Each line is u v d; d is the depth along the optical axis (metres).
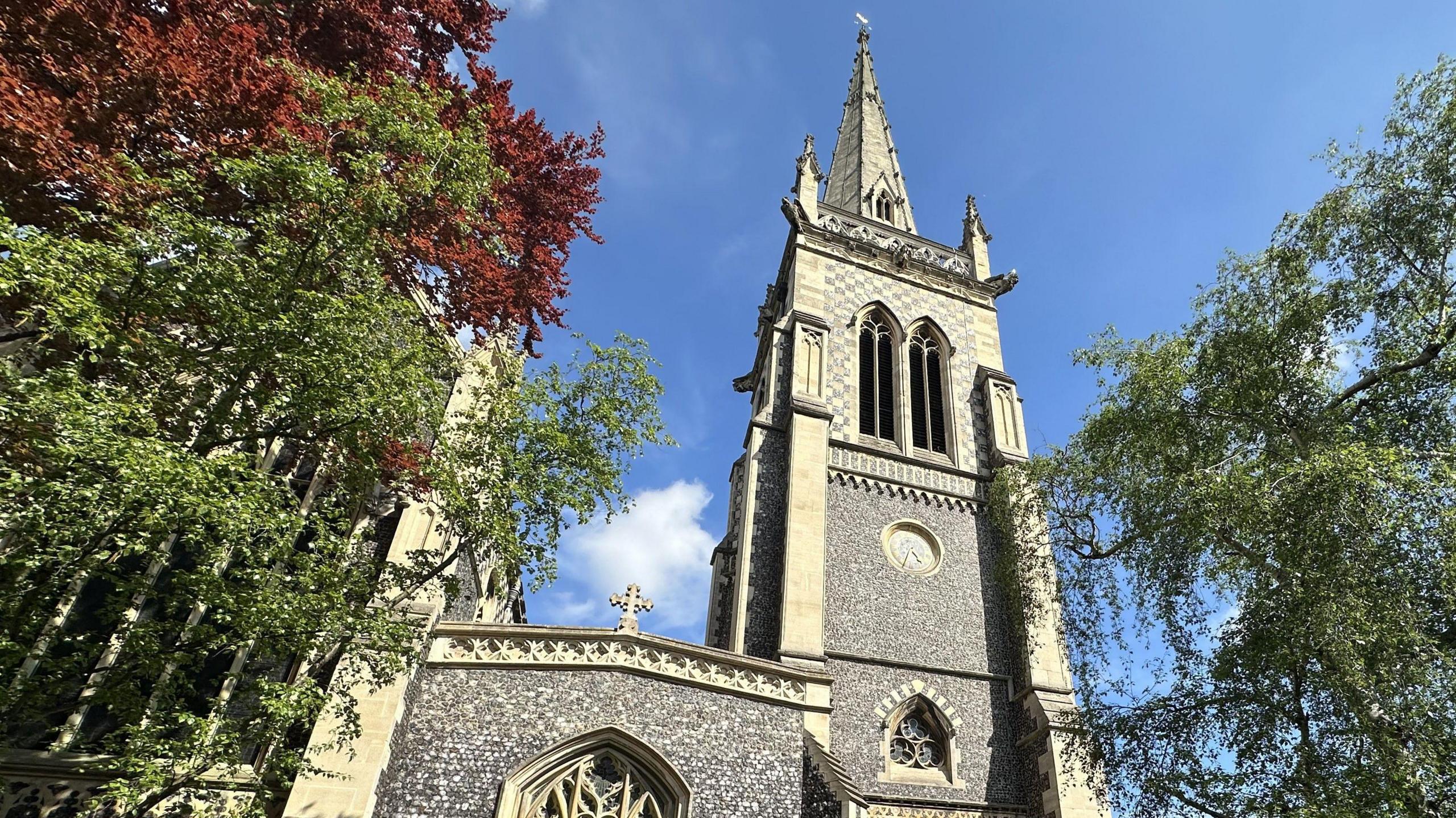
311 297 9.75
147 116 11.40
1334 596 11.46
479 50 19.41
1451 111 14.35
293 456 15.64
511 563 13.22
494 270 16.70
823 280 31.66
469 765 14.48
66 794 12.15
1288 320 15.31
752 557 22.98
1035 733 20.25
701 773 15.62
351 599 11.38
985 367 30.78
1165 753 14.55
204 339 10.33
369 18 16.41
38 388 7.54
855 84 51.25
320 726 13.23
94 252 8.49
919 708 21.14
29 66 10.52
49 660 8.68
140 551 8.70
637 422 14.55
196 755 9.76
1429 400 14.81
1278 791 12.62
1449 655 11.15
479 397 14.42
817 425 25.55
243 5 13.76
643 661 16.53
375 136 13.14
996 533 25.70
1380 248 15.25
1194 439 16.19
